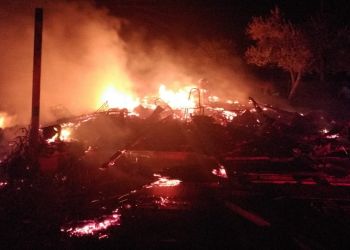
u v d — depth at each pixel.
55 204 7.86
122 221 7.41
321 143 13.20
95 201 8.23
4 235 6.75
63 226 7.15
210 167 10.97
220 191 8.64
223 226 7.11
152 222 7.34
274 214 7.31
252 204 7.93
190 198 8.39
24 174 9.55
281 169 10.63
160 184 9.45
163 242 6.58
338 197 8.25
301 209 7.68
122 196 8.52
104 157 11.84
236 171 10.38
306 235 6.59
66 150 10.94
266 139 13.30
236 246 6.40
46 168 9.94
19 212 7.49
